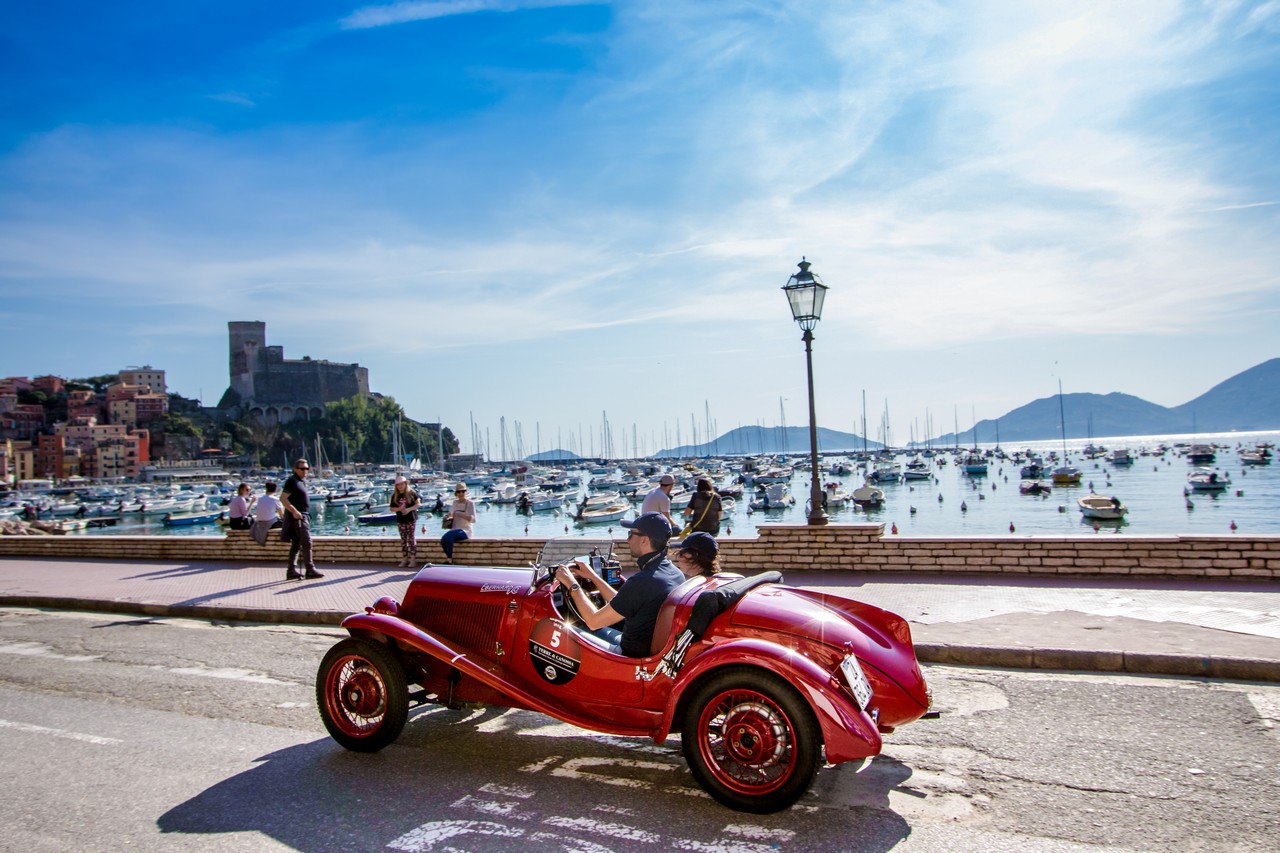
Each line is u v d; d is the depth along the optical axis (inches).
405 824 190.2
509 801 202.8
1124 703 260.5
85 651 393.4
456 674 244.5
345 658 242.1
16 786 218.1
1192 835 173.6
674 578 228.7
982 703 266.8
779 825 185.9
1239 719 242.1
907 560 477.4
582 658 225.8
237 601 489.1
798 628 203.2
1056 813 186.4
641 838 180.9
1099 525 2406.5
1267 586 405.4
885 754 226.1
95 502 4522.6
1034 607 377.7
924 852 170.6
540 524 3102.9
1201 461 5526.6
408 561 628.4
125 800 207.3
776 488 3302.2
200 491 5654.5
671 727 211.0
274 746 247.3
